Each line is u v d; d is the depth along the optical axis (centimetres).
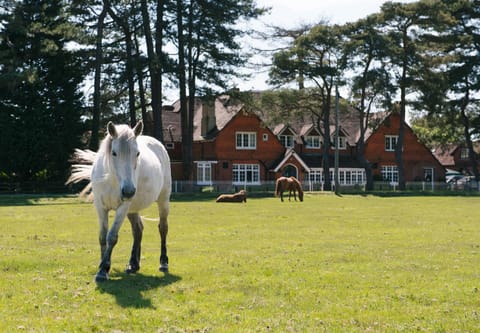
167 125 7794
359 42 6294
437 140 10362
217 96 5841
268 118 6862
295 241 1730
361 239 1791
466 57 7181
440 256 1424
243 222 2416
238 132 7369
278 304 905
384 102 6506
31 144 5372
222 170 7306
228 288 1014
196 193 5666
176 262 1295
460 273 1188
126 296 937
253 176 7412
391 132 8206
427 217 2789
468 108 7706
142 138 1232
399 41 6600
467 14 7306
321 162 7762
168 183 1247
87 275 1111
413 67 6675
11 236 1777
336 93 6066
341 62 6444
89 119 5816
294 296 959
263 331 757
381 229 2131
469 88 7244
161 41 5459
